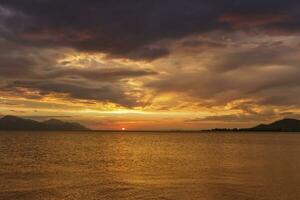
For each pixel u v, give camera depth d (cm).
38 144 12494
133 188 3638
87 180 4169
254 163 6172
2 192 3403
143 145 13062
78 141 16012
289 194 3309
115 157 7512
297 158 7219
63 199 3125
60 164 5959
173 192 3419
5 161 6331
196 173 4822
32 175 4575
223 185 3803
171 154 8475
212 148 11106
